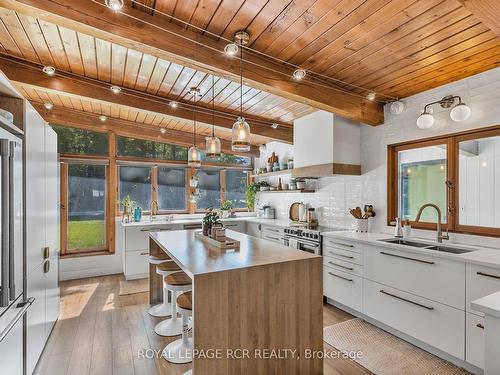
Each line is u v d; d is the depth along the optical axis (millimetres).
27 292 2039
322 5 1871
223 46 2408
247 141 2568
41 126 2486
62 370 2275
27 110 2104
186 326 2588
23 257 1992
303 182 4828
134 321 3145
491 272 2072
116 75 3291
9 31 2443
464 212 2879
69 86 3316
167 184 5668
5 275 1605
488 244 2645
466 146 2873
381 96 3369
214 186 6188
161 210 5613
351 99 3287
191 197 5684
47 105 4184
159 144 5555
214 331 1834
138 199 5402
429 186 3242
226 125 4410
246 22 2111
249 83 2627
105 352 2533
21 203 1955
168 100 3938
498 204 2643
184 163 5734
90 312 3375
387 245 2811
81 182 4977
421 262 2518
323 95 3045
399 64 2619
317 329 2221
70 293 4020
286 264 2104
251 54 2549
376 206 3684
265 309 2010
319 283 2238
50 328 2822
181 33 2229
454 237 2887
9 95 2008
